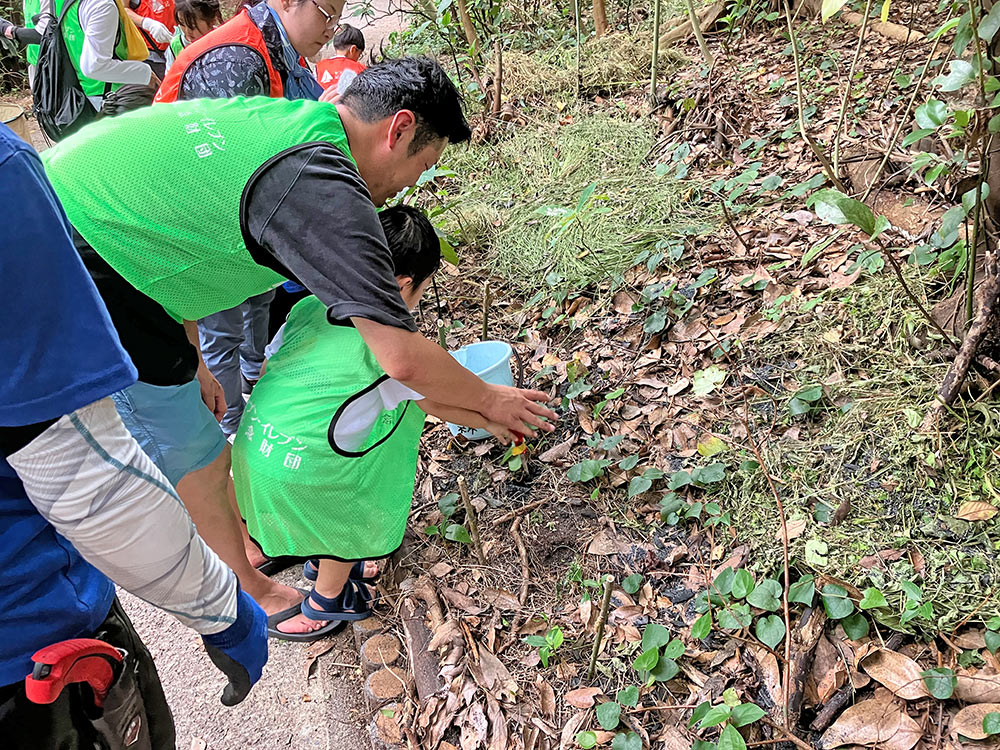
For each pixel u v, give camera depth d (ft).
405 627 6.77
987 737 4.87
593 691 5.88
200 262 4.94
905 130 9.89
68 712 3.32
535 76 15.06
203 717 6.63
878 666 5.37
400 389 5.85
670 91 13.41
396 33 19.08
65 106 11.13
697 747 5.17
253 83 7.06
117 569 3.17
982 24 5.67
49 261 2.73
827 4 5.91
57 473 2.89
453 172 12.88
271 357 6.33
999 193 6.59
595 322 9.46
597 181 11.53
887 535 6.08
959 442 6.42
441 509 7.62
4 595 3.03
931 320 6.82
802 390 7.25
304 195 4.55
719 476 6.84
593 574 6.73
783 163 10.69
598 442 7.75
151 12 13.30
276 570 7.89
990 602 5.49
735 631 5.90
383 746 6.06
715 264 9.36
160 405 5.62
